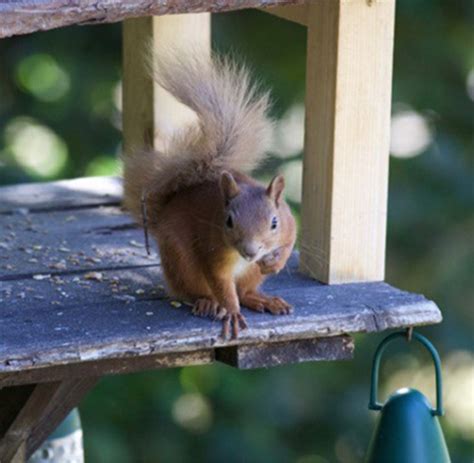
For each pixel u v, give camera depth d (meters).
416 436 8.09
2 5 7.55
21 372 8.26
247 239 8.30
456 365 17.84
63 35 16.84
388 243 16.50
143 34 10.93
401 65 16.58
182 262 8.74
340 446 17.14
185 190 8.99
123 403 16.70
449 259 16.48
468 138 16.77
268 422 16.95
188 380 17.00
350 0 9.03
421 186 16.47
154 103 11.01
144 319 8.57
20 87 17.06
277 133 16.39
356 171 9.26
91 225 10.84
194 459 16.72
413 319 8.86
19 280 9.39
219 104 9.16
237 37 16.48
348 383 17.34
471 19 16.42
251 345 8.64
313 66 9.30
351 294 9.12
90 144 16.89
